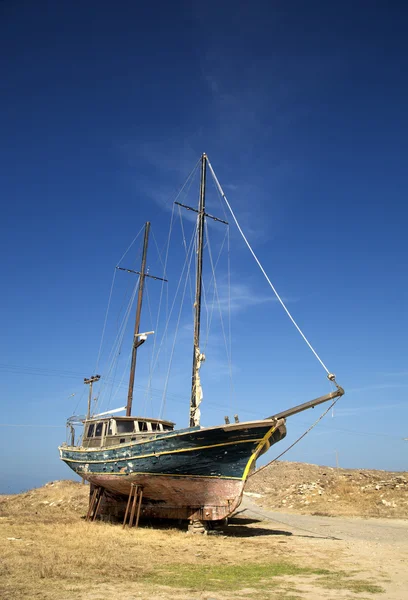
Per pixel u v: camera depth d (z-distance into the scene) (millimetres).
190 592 8750
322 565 11859
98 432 22906
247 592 8883
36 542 13898
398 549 14703
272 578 10227
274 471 46906
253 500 36344
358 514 26828
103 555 12180
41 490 35969
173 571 10750
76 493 32094
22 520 20609
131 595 8375
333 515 26609
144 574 10273
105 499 22125
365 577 10430
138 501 19781
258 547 14758
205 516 17922
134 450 19078
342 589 9242
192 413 20141
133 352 34531
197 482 17859
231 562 12117
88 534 16109
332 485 34562
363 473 37812
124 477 19500
